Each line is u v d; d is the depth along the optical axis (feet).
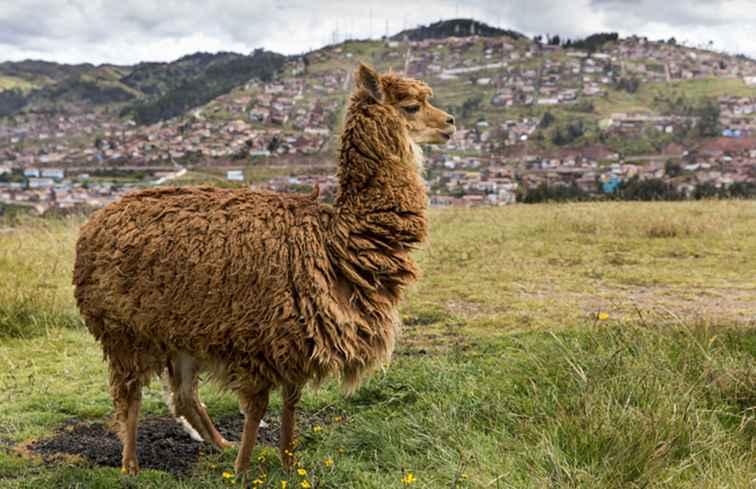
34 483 14.01
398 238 14.51
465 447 14.32
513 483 12.67
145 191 15.10
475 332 24.00
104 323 14.71
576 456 13.52
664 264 34.96
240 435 17.52
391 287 14.60
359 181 14.55
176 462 15.71
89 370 21.35
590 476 12.48
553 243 41.24
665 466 13.12
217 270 13.71
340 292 14.07
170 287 13.94
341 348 13.82
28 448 16.14
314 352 13.57
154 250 14.06
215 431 16.66
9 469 14.82
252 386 14.06
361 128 14.60
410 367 20.12
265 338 13.60
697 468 13.16
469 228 49.21
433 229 49.29
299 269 13.71
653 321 22.57
